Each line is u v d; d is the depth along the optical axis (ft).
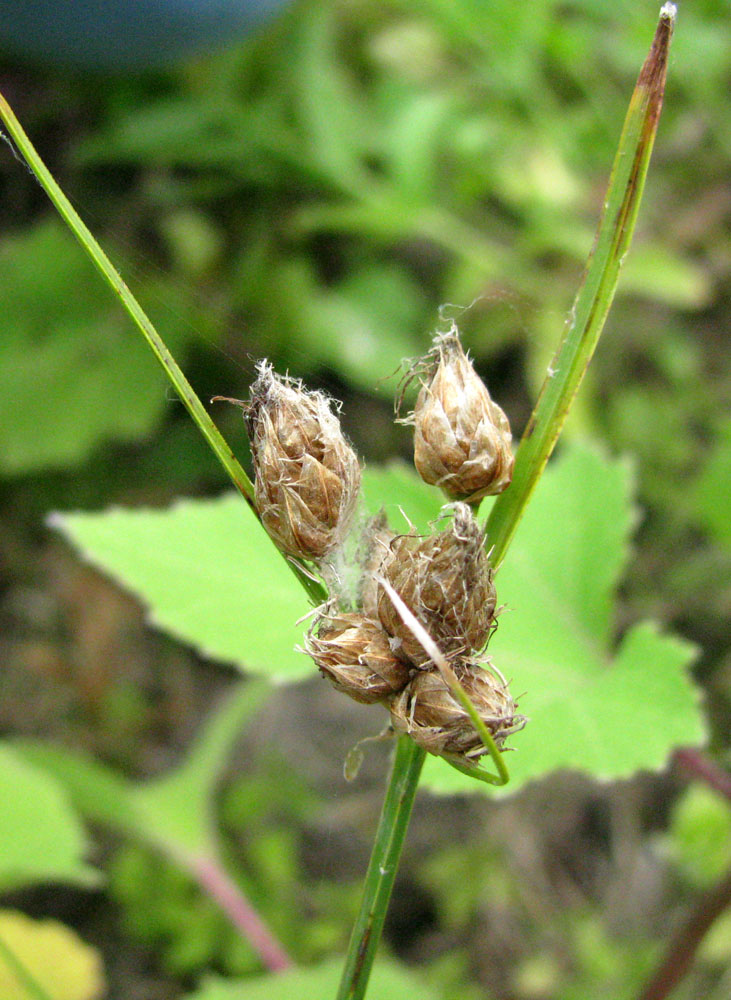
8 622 1.32
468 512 0.43
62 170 1.36
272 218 1.31
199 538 0.66
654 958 1.01
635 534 1.26
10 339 1.31
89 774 0.86
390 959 1.06
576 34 1.27
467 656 0.44
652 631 0.62
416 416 0.45
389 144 1.28
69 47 1.17
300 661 0.62
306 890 1.15
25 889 1.13
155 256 1.32
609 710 0.60
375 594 0.45
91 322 1.32
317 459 0.45
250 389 0.46
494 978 1.10
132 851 1.10
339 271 1.32
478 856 1.16
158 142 1.26
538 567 0.68
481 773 0.43
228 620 0.63
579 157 1.37
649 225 1.39
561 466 0.72
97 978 0.82
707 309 1.35
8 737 1.25
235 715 0.94
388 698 0.44
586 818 1.19
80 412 1.28
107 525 0.65
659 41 0.42
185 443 1.32
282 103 1.31
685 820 0.97
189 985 1.08
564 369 0.45
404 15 1.42
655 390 1.31
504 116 1.35
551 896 1.14
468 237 1.30
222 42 1.21
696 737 0.58
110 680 1.31
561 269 1.30
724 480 0.83
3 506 1.35
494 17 1.24
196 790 0.89
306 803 1.21
